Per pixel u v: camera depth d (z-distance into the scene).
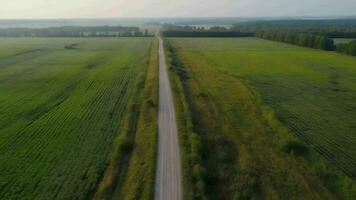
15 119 38.31
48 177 24.94
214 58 91.50
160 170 25.69
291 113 41.16
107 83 58.28
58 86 56.22
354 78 63.06
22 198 22.22
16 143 31.27
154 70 68.88
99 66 77.94
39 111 41.53
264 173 25.64
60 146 30.58
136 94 49.81
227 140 31.94
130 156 28.72
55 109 42.34
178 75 62.56
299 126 36.53
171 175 24.95
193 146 29.20
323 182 24.45
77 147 30.38
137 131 34.44
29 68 75.25
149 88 52.94
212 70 70.31
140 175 24.91
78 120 37.97
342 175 25.14
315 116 40.03
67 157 28.30
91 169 26.14
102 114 40.19
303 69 73.12
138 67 75.25
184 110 40.66
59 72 69.75
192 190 22.94
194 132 33.28
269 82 59.56
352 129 35.62
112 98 47.94
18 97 48.72
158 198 22.09
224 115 39.56
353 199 22.12
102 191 22.97
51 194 22.72
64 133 33.84
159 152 28.89
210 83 57.19
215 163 27.28
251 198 22.39
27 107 43.31
